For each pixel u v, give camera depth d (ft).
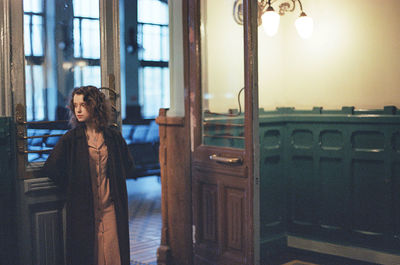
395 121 11.80
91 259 8.95
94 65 10.23
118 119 10.36
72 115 9.52
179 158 12.05
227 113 10.44
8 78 8.95
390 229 12.06
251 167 9.58
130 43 34.01
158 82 35.60
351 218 12.82
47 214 9.35
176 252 12.32
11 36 8.99
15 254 9.04
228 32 10.30
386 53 12.08
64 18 9.77
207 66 11.13
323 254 13.32
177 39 12.19
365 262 12.49
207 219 11.28
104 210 9.31
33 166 9.28
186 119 11.78
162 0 35.53
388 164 11.98
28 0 9.26
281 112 13.94
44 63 9.55
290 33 13.89
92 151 9.16
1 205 8.87
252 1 9.42
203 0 11.22
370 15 12.30
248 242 9.70
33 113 9.41
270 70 13.64
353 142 12.69
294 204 13.94
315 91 13.53
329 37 13.14
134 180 28.99
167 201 12.51
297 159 13.83
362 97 12.62
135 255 13.82
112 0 10.30
